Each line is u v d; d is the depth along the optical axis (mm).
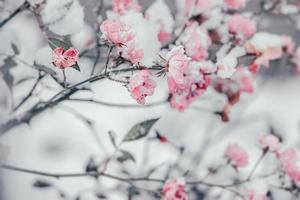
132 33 810
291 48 1082
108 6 970
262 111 1315
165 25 979
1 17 921
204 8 1002
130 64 832
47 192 1083
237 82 1016
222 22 999
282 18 1110
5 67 917
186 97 917
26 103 957
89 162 942
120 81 824
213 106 1023
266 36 1002
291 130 1316
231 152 1042
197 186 1067
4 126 914
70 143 1186
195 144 1177
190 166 1110
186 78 881
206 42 934
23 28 969
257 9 1102
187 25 966
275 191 1040
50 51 867
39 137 1175
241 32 991
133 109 1174
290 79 1361
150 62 825
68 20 868
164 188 938
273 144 1021
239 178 1067
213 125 1214
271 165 1045
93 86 902
